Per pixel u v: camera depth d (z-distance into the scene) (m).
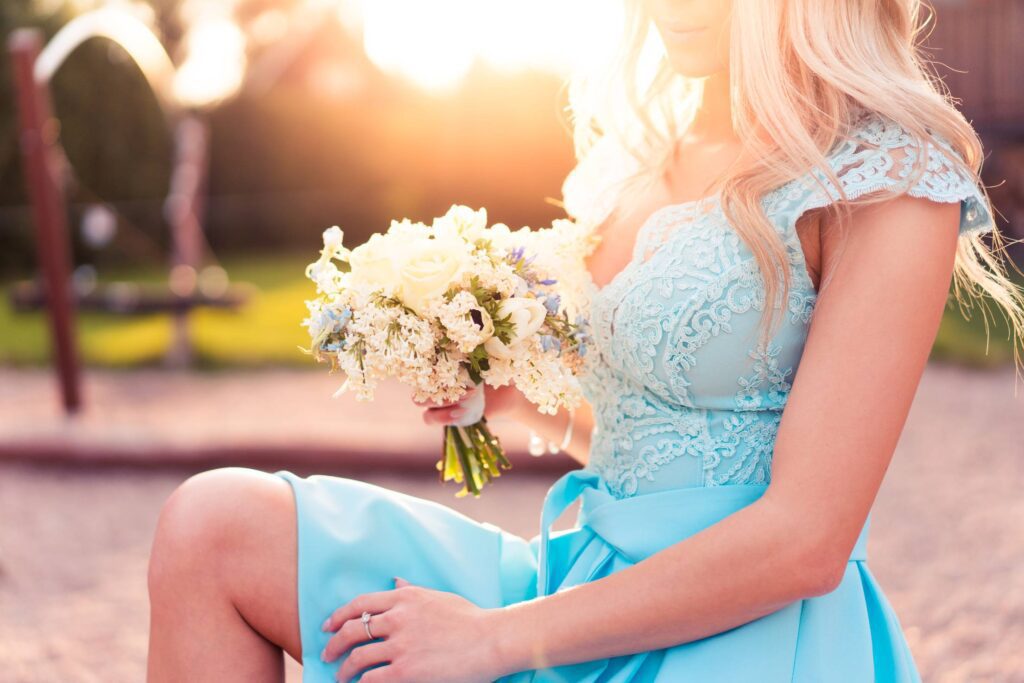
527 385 1.59
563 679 1.43
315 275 1.61
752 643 1.38
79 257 13.65
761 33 1.41
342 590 1.43
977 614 3.27
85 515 4.73
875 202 1.33
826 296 1.36
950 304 1.65
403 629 1.37
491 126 13.12
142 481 5.32
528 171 13.03
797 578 1.29
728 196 1.45
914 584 3.56
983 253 1.58
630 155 1.89
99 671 3.05
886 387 1.30
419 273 1.52
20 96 6.18
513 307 1.55
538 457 5.21
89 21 7.68
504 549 1.66
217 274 9.93
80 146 13.27
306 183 14.93
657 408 1.54
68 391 6.36
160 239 13.99
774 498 1.31
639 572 1.34
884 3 1.45
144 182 13.82
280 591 1.41
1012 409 6.03
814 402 1.32
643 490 1.55
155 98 13.70
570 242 1.68
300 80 16.22
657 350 1.49
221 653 1.38
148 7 15.78
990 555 3.80
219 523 1.39
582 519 1.64
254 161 14.88
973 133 1.41
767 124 1.41
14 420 6.21
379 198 14.66
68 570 3.98
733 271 1.44
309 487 1.49
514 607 1.39
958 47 12.05
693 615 1.32
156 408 6.57
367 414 6.34
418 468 5.35
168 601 1.38
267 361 8.00
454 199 13.59
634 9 1.82
